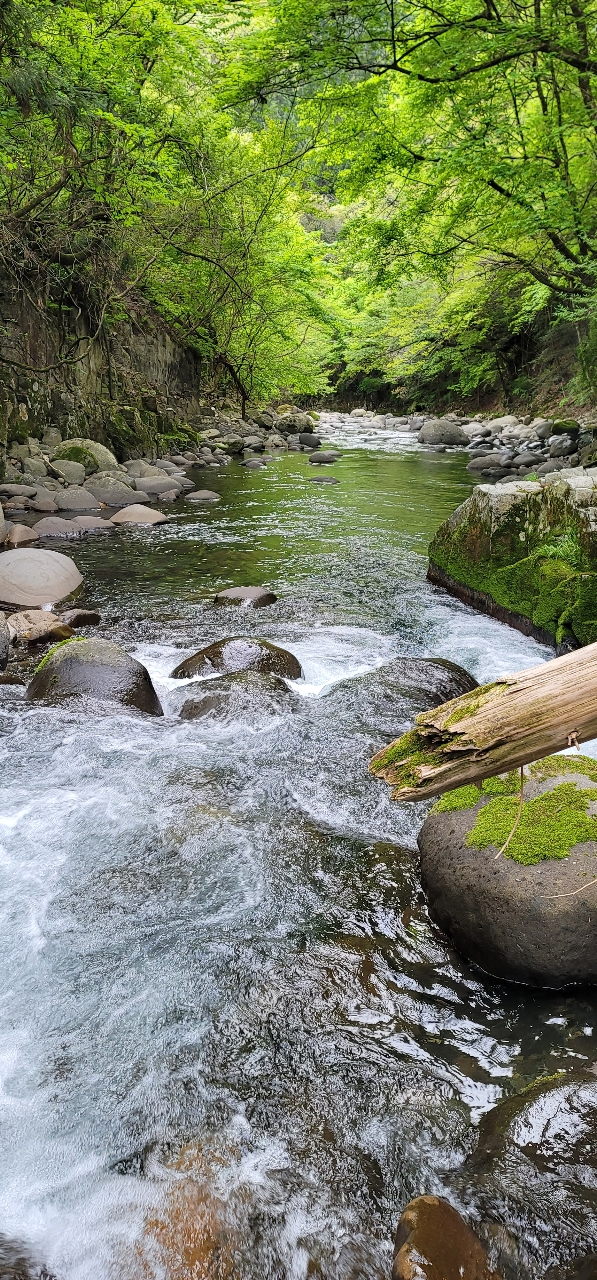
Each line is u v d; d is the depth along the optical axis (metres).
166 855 3.13
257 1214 1.78
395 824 3.42
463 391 26.48
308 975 2.53
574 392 17.20
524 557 6.21
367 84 9.24
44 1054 2.23
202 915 2.80
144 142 11.86
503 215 10.56
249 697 4.45
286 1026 2.33
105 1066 2.19
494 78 9.58
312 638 5.82
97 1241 1.74
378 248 11.89
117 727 4.24
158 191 12.05
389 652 5.54
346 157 10.84
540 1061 2.21
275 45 8.59
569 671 1.64
